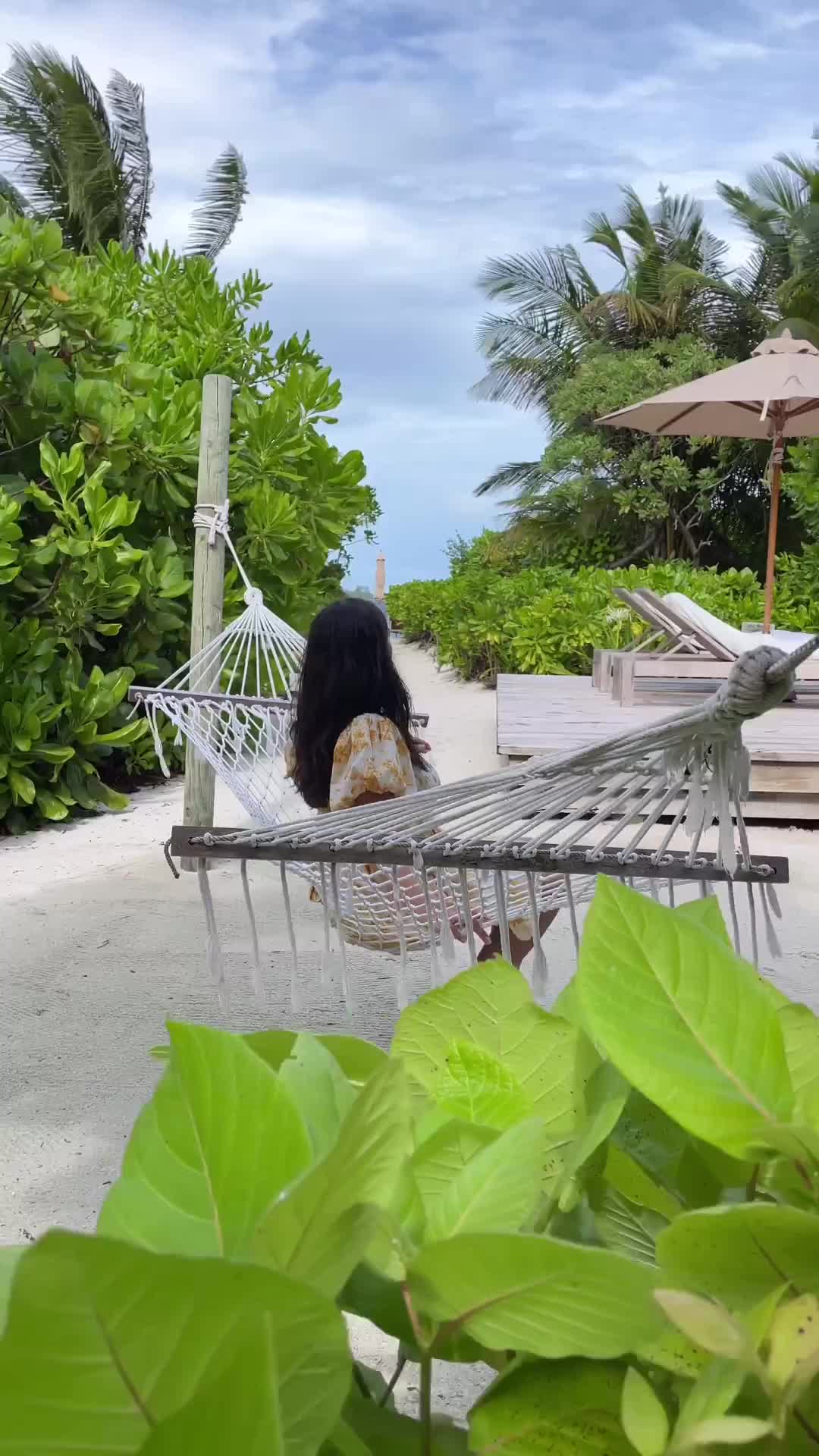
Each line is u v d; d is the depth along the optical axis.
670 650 7.48
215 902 4.36
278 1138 0.43
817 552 10.50
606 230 21.47
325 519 7.77
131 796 6.44
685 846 4.54
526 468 21.34
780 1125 0.44
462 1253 0.40
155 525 7.15
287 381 7.90
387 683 2.96
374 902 2.55
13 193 20.86
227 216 22.42
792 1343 0.36
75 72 21.17
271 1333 0.30
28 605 6.13
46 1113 2.67
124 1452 0.31
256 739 4.36
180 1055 0.45
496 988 0.63
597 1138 0.49
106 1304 0.30
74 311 6.23
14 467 6.29
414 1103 0.61
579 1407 0.45
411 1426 0.47
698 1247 0.42
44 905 4.33
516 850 2.00
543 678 8.95
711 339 20.67
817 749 5.50
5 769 5.49
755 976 0.48
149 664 6.61
